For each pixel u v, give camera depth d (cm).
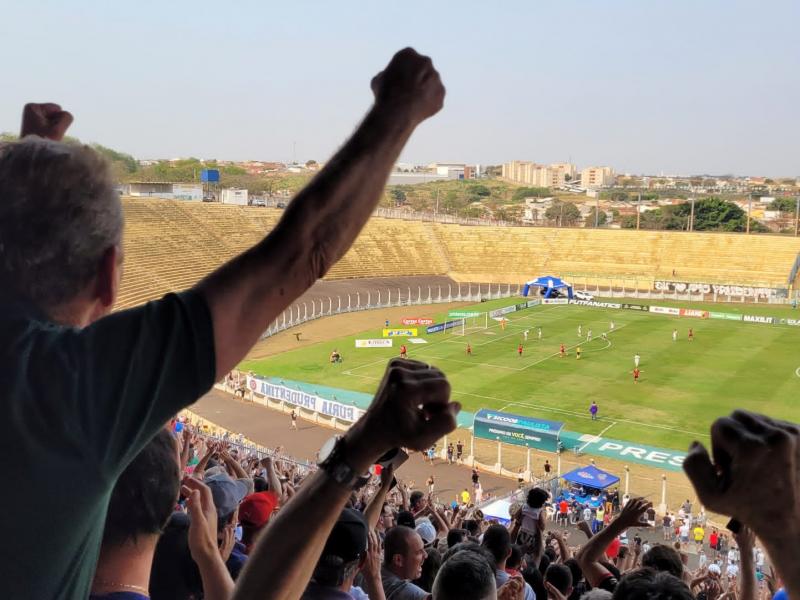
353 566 501
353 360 7219
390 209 16988
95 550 272
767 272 12481
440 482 4369
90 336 256
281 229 276
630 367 6938
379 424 291
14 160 262
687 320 9694
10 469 244
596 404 5678
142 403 254
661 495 4150
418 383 288
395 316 9762
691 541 3488
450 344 7950
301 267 276
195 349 259
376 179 286
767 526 235
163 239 10031
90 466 250
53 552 252
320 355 7431
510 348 7738
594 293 12281
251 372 6662
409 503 2069
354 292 11138
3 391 244
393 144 288
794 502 231
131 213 10175
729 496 232
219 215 11519
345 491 301
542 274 13175
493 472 4538
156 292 8438
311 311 9706
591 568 791
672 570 806
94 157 273
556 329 8862
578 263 13312
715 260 12925
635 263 13188
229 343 265
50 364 248
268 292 272
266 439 5059
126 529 362
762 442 227
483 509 3434
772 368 6938
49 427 246
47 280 261
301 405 5675
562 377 6538
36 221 254
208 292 266
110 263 274
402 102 290
